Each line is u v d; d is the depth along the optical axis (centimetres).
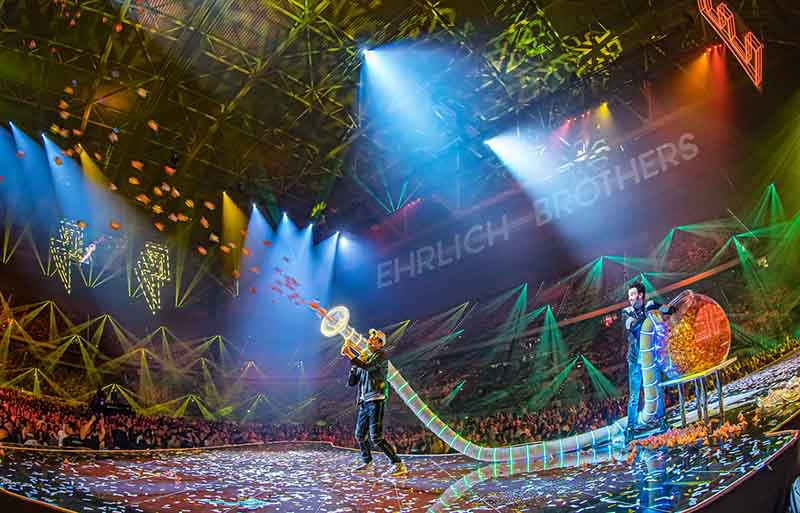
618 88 2277
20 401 1510
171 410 2683
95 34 2136
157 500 637
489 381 2597
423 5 2066
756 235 2036
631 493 588
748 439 673
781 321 1773
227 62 2281
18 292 2447
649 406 802
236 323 3111
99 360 2595
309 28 2136
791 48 1953
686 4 1906
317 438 2111
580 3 2017
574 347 2509
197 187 2895
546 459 875
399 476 811
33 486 631
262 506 626
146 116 2453
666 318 786
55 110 2414
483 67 2312
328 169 2847
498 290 2856
